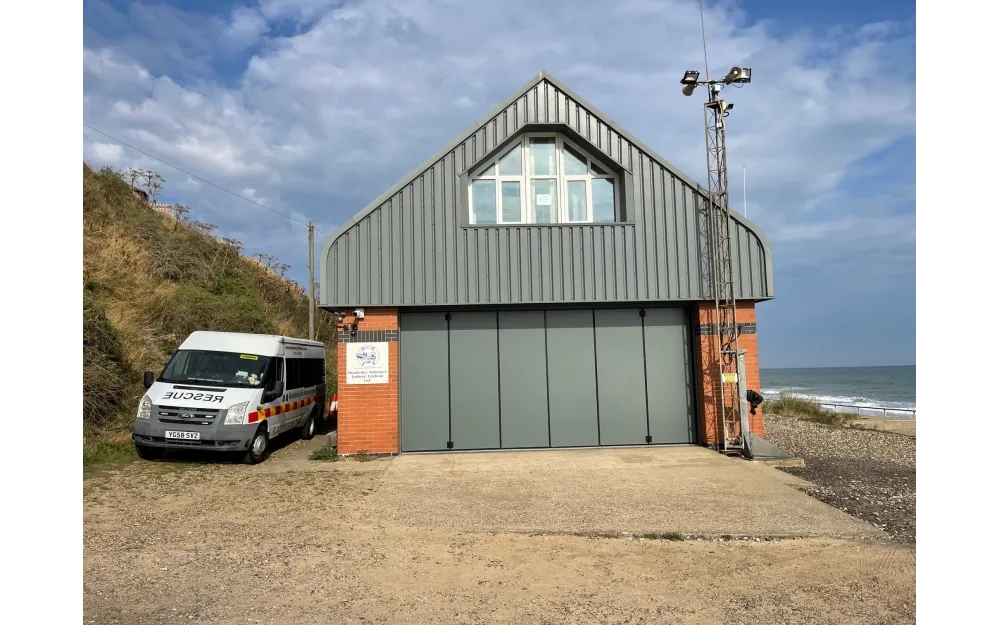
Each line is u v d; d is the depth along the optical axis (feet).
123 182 73.05
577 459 35.01
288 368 40.45
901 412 89.25
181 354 36.27
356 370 36.96
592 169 40.11
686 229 38.47
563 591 16.10
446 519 23.04
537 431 38.27
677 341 39.32
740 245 38.32
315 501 25.63
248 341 37.78
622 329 39.09
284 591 15.90
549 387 38.52
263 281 89.40
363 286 36.96
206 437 32.48
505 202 39.50
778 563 18.37
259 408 34.68
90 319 42.16
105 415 39.06
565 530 21.61
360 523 22.48
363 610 14.75
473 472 31.71
